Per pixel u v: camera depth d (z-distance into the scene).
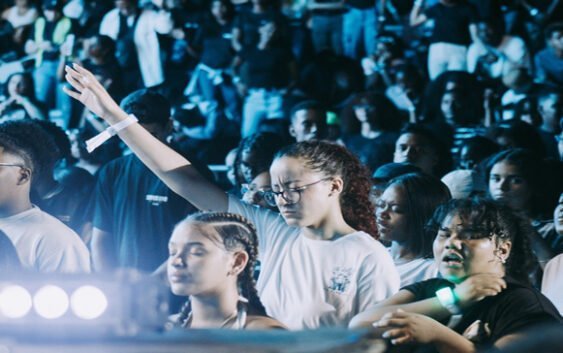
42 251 5.79
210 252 4.89
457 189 7.79
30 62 13.89
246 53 13.32
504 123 10.07
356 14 13.79
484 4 12.96
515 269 5.11
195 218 4.97
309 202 5.29
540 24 13.06
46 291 3.21
